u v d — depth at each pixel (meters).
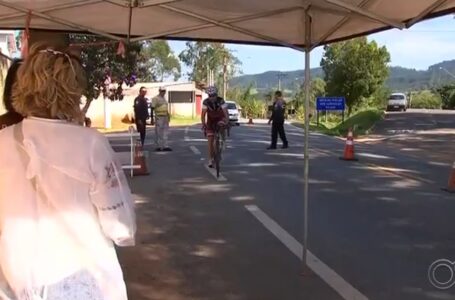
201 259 6.42
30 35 4.90
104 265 2.28
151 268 6.09
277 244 7.03
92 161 2.27
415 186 11.52
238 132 29.89
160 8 4.78
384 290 5.43
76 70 2.35
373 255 6.57
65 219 2.23
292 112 53.28
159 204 9.53
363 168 14.34
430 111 54.56
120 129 35.38
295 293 5.34
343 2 4.47
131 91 42.72
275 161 15.61
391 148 21.19
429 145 22.86
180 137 25.59
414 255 6.59
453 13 4.25
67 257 2.24
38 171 2.23
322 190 10.91
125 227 2.32
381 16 4.51
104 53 15.42
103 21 5.13
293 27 5.52
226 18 5.20
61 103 2.31
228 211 8.96
